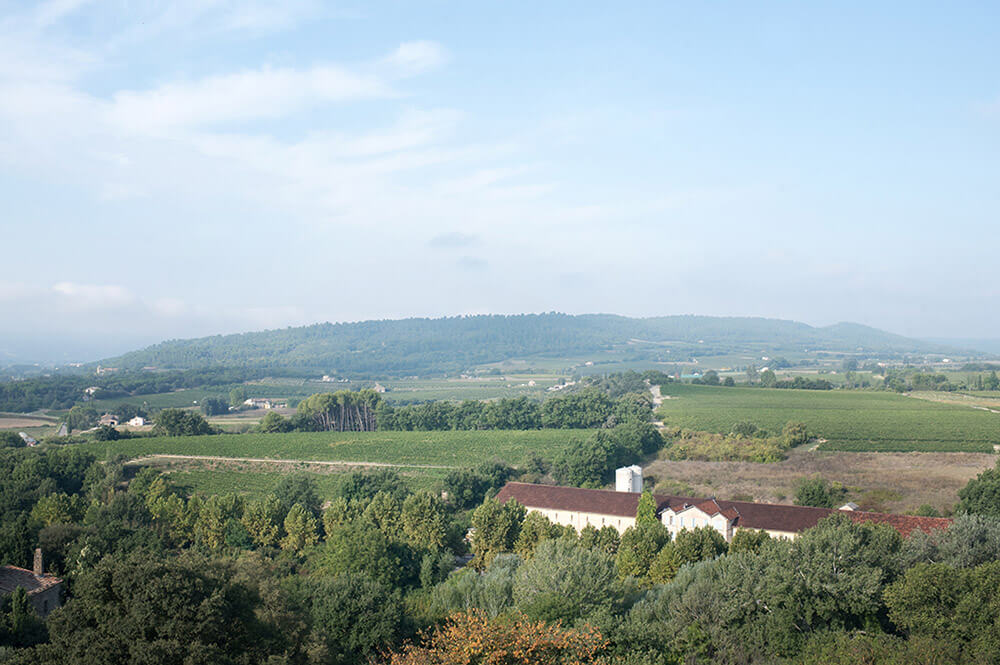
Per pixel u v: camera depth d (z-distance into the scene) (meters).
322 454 197.50
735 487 147.25
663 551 85.12
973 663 48.09
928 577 57.62
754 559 65.25
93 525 104.44
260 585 57.16
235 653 46.88
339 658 59.12
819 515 103.19
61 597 77.88
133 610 42.59
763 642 58.25
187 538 122.00
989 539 70.25
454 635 48.84
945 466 157.38
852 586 60.00
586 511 120.19
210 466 184.75
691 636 57.84
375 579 93.12
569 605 60.91
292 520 118.94
